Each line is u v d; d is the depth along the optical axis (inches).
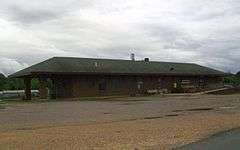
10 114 1198.3
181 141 594.6
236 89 2721.5
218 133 672.4
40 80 2453.2
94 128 772.6
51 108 1460.4
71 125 847.7
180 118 955.3
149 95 2610.7
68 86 2534.5
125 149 531.2
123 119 973.2
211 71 3238.2
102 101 1943.9
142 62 3095.5
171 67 3102.9
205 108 1295.5
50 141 602.5
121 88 2753.4
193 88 3004.4
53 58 2704.2
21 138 640.4
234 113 1085.1
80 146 555.5
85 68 2600.9
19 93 2999.5
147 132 698.2
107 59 2957.7
